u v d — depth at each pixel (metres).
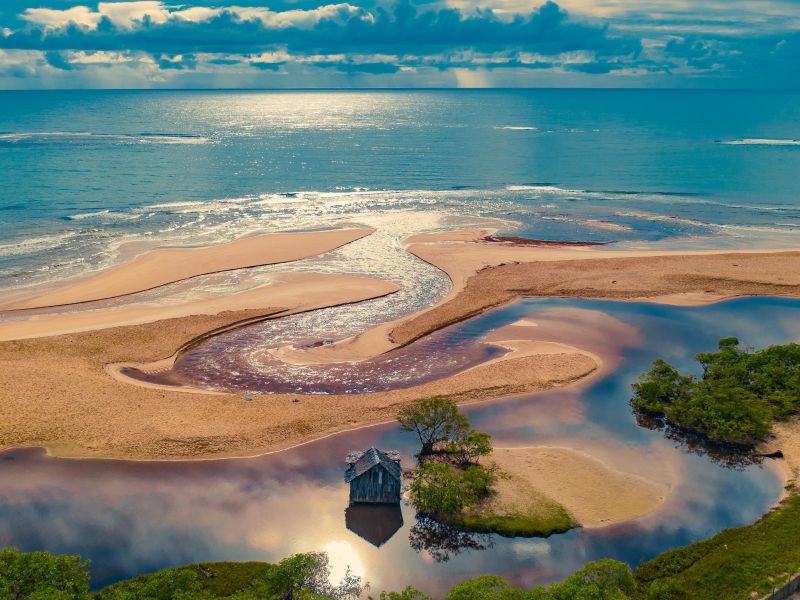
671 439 45.44
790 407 47.31
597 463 42.34
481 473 38.88
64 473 40.06
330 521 36.56
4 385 49.22
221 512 37.09
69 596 26.66
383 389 52.88
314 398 50.28
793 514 36.38
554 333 63.47
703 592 30.70
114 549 34.09
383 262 84.56
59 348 56.66
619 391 52.22
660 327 64.94
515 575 32.78
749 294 73.81
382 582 32.19
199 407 48.28
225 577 31.95
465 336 63.22
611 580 29.20
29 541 34.44
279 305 69.25
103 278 74.94
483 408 49.12
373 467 37.81
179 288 73.31
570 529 35.97
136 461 41.47
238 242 90.50
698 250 89.88
